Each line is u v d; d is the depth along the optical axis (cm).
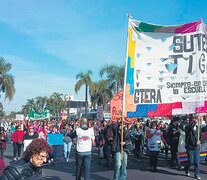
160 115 731
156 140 859
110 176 792
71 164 1027
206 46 767
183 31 762
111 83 3453
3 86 3056
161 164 1002
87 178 629
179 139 910
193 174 812
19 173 230
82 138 635
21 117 3241
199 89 734
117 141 664
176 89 748
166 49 759
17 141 1117
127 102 718
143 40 753
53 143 1023
